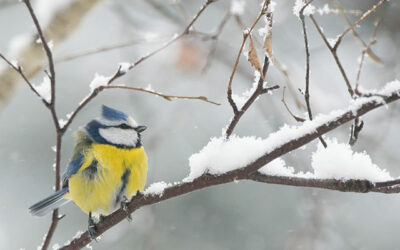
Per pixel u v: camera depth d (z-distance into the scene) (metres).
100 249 11.75
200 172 5.49
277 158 5.45
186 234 12.71
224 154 5.44
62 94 14.00
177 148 13.15
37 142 13.80
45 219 13.72
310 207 10.52
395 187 5.21
